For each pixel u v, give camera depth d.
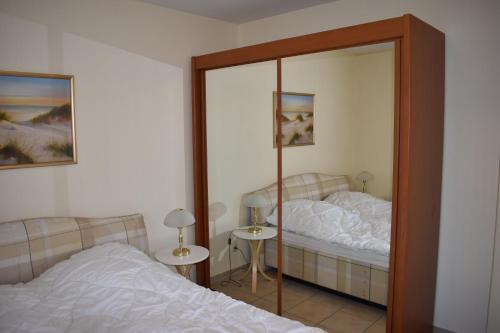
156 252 3.26
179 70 3.43
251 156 3.21
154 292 2.25
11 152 2.51
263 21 3.73
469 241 2.74
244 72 3.20
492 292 2.65
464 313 2.80
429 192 2.62
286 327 1.96
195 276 3.67
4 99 2.46
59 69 2.70
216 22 3.74
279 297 3.14
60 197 2.75
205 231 3.61
